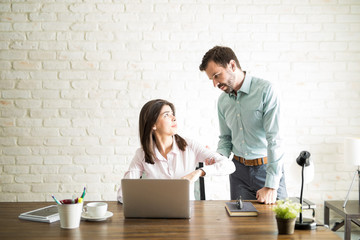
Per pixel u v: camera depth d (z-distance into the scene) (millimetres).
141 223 1696
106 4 3279
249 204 1966
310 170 2264
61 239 1488
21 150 3297
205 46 3301
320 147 3355
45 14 3273
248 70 3316
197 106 3322
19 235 1540
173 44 3301
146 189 1750
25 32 3275
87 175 3316
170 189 1740
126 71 3309
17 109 3291
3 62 3281
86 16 3279
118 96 3312
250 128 2332
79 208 1644
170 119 2211
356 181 3352
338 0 3309
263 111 2254
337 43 3326
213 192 3334
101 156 3320
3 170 3295
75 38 3287
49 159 3309
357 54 3338
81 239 1488
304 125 3346
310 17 3312
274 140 2178
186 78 3314
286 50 3320
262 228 1622
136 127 3324
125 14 3285
